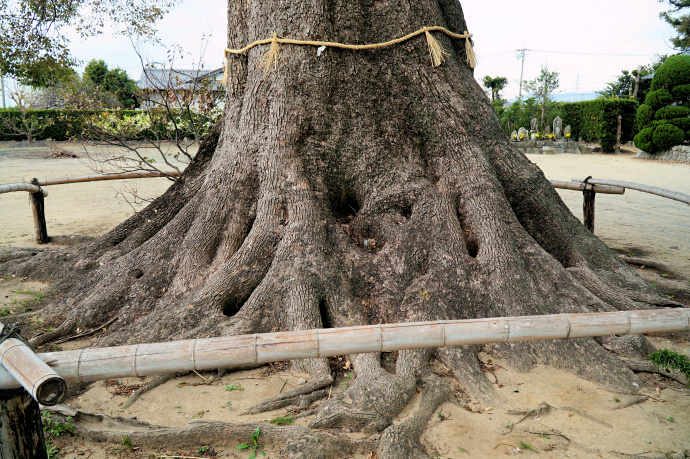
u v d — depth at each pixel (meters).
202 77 9.12
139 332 4.22
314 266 4.45
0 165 20.08
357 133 5.24
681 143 24.62
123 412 3.46
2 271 6.65
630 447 2.97
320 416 3.18
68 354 2.15
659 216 11.16
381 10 5.29
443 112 5.30
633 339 4.19
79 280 5.89
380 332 2.48
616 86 40.97
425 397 3.43
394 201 5.04
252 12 5.27
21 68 9.70
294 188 4.93
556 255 5.49
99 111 9.14
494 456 2.91
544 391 3.64
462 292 4.34
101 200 13.11
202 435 3.05
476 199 4.95
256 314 4.28
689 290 6.01
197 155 6.70
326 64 5.11
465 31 5.89
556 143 28.61
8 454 1.97
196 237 5.12
